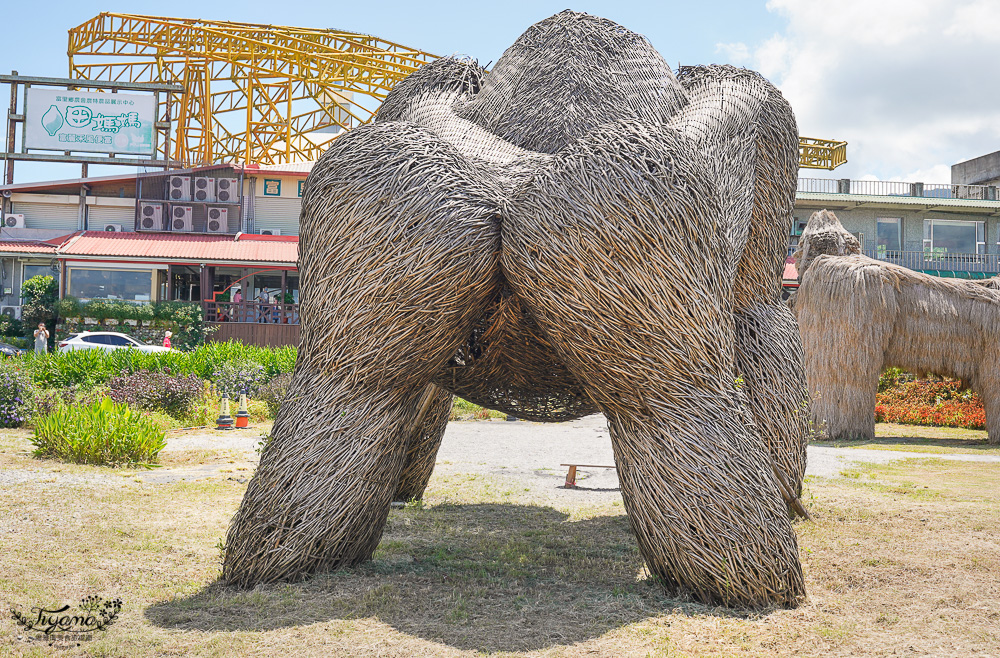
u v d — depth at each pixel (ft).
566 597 13.34
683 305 12.63
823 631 11.66
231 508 20.56
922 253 103.55
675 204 12.55
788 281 94.43
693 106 16.66
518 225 12.76
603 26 16.69
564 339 13.08
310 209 13.78
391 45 123.65
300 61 119.34
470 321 14.05
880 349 44.86
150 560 15.39
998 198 112.16
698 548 12.61
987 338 44.57
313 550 13.43
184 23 116.26
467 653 10.66
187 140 126.21
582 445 38.58
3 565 14.57
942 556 16.51
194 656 10.56
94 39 118.52
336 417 13.48
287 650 10.71
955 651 11.02
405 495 23.00
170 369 49.57
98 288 89.15
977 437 47.21
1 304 97.91
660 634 11.44
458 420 50.93
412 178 13.02
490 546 17.61
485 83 17.44
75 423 28.30
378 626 11.65
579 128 15.33
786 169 18.33
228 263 84.43
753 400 18.49
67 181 94.63
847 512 21.39
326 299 13.33
